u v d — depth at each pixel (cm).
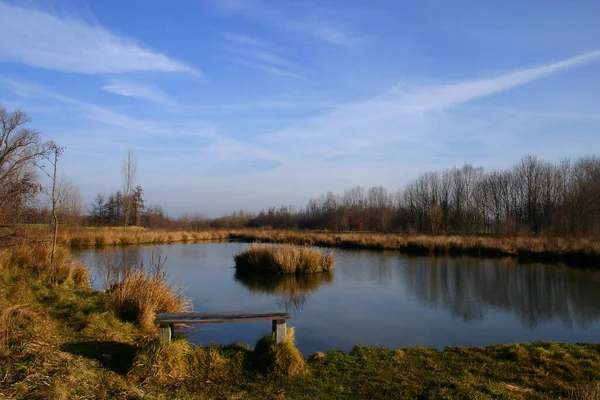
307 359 600
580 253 2003
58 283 964
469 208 4388
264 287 1364
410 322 905
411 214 4944
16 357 438
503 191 4334
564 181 3791
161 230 3738
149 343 532
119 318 708
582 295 1223
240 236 3991
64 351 502
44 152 1004
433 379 507
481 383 492
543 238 2331
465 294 1239
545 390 477
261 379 500
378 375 524
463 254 2367
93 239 2698
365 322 902
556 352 606
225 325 855
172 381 474
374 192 6075
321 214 6088
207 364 521
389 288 1343
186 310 873
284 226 5716
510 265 1903
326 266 1741
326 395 461
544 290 1302
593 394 425
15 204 941
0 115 944
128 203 3500
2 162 932
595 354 602
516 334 818
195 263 1989
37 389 376
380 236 2941
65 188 3034
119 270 1171
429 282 1457
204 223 5738
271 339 554
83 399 385
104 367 479
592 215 2959
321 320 918
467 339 780
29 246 1156
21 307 651
